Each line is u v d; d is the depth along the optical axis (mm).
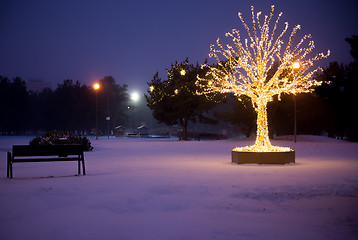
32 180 11320
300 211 7059
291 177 11906
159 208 7270
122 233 5527
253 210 7137
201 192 9055
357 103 46219
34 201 7906
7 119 114500
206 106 50406
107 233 5531
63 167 15922
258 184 10367
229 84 19734
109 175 12617
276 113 48781
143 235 5426
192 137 68188
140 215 6691
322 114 52906
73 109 103312
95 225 5992
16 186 9984
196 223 6129
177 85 50062
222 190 9352
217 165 16281
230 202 7875
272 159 16578
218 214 6793
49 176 12453
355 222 6227
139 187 9797
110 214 6758
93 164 17203
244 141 42906
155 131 100812
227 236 5379
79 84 107125
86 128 106000
